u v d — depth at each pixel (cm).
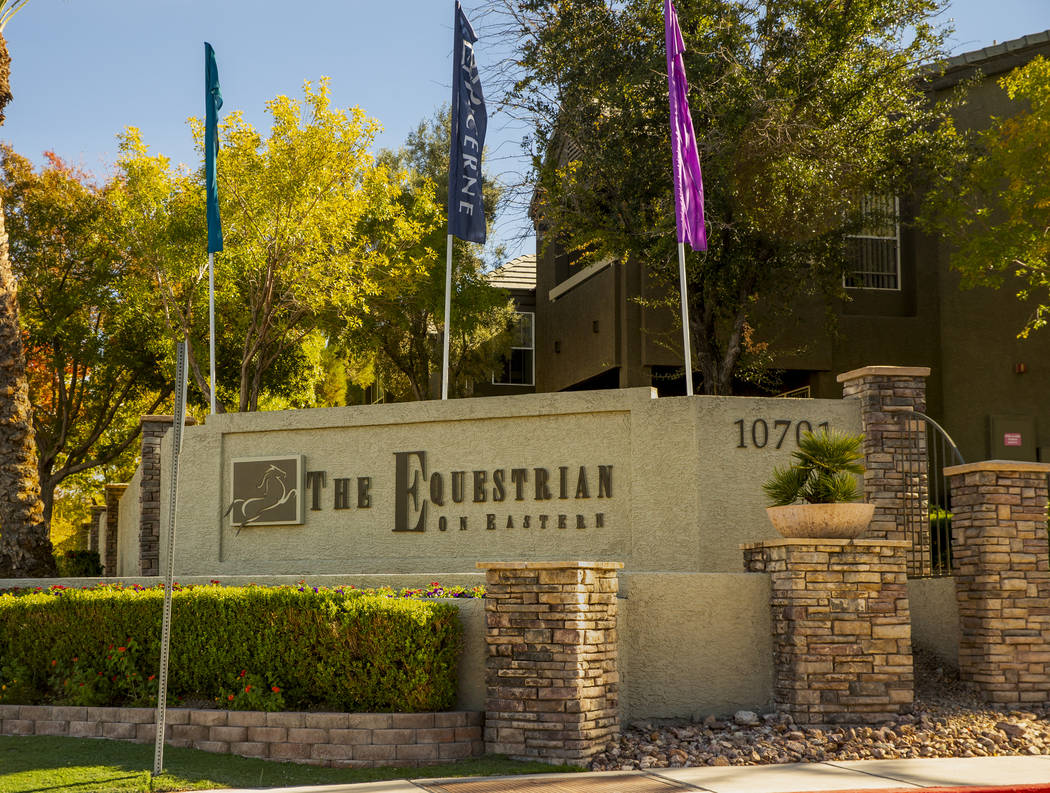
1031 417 2125
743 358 2130
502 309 2830
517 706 917
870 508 1038
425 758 908
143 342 2933
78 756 892
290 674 970
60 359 2950
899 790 756
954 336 2208
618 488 1302
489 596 944
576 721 895
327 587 1180
